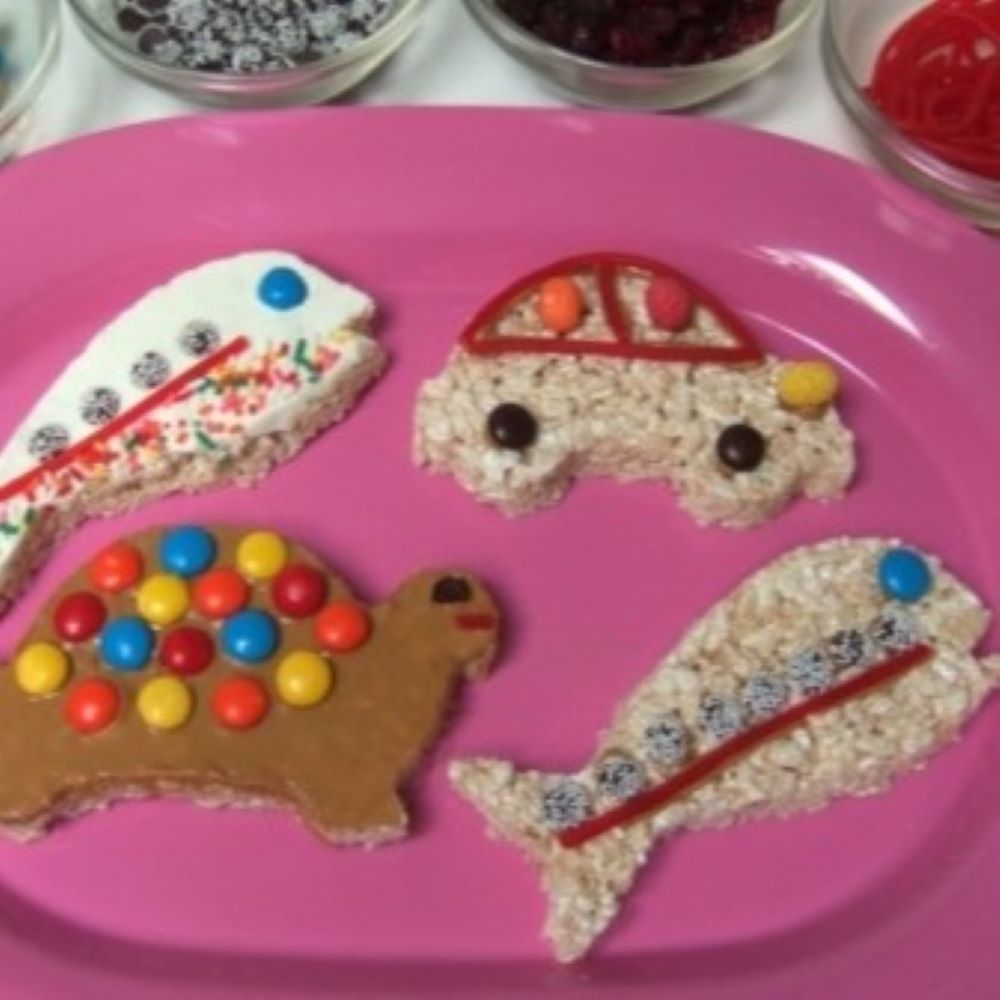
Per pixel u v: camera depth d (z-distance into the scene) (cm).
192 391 41
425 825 38
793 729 38
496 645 39
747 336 42
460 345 42
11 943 36
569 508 41
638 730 38
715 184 44
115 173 43
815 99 46
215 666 38
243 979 36
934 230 43
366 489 41
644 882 37
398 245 44
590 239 44
